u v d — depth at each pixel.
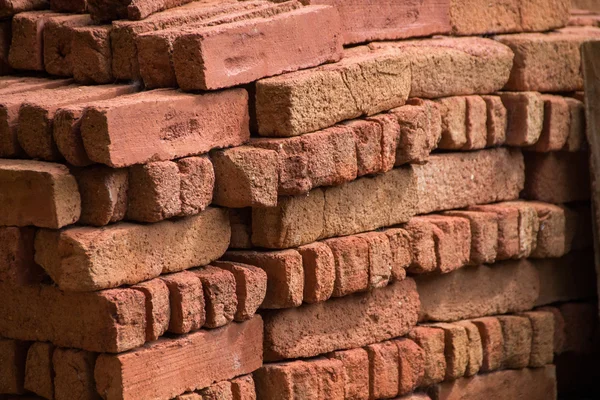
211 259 9.18
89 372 8.50
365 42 10.92
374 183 10.16
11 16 10.26
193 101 8.81
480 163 11.58
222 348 9.08
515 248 11.51
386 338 10.42
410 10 11.29
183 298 8.63
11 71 10.35
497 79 11.62
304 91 9.35
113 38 9.44
